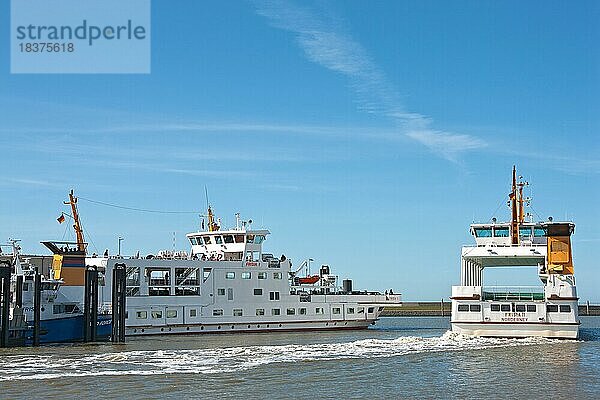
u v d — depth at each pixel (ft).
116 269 260.62
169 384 162.20
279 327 322.55
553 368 189.57
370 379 171.63
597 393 155.74
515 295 260.83
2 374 175.11
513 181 283.38
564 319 250.37
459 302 260.01
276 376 174.09
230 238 327.06
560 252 255.70
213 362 197.06
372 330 355.15
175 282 307.17
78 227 305.53
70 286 276.21
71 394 150.71
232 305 314.55
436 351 223.10
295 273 337.11
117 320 258.98
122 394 151.02
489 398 150.20
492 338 255.70
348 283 348.79
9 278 238.68
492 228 283.38
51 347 240.94
